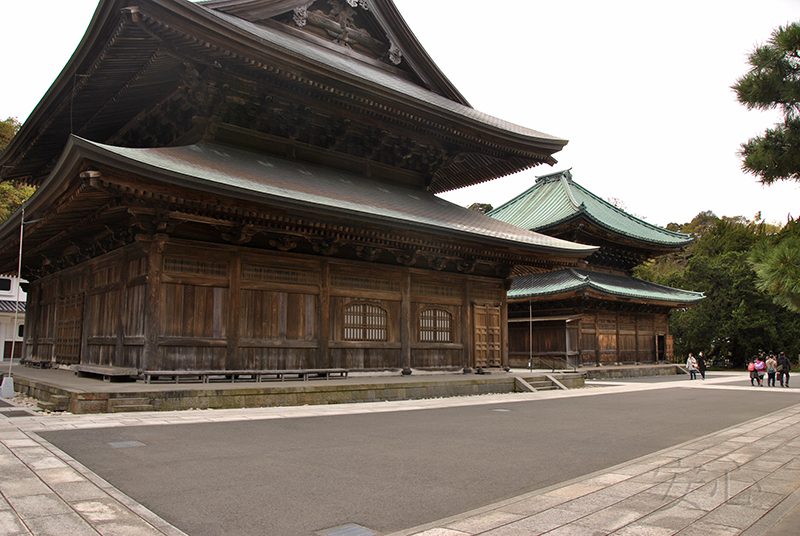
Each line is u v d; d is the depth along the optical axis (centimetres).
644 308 4956
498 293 2916
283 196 1808
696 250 7825
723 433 1339
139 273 1909
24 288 3319
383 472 881
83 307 2373
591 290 4162
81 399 1427
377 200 2348
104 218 1933
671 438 1267
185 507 675
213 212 1780
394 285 2462
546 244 2673
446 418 1544
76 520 598
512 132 2806
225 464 902
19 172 3167
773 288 561
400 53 2952
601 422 1529
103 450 974
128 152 1656
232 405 1645
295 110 2373
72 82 2180
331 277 2266
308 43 2664
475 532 589
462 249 2475
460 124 2630
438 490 780
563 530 596
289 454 995
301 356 2150
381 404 1872
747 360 6059
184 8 1725
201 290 1928
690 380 3994
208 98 2089
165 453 969
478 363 2750
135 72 2089
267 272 2094
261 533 592
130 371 1783
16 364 3897
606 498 730
